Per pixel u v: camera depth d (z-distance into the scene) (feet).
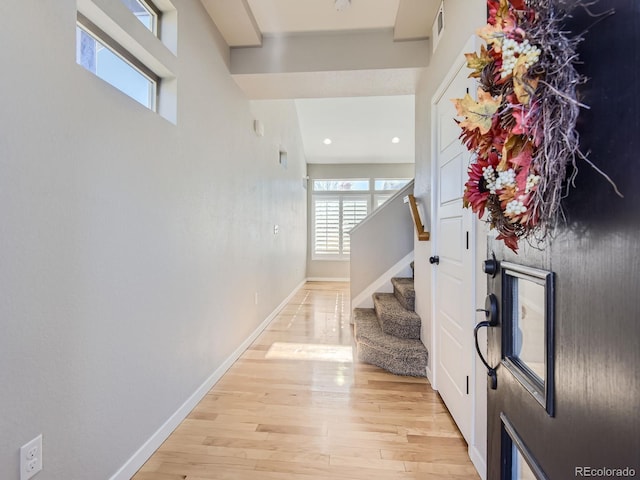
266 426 6.13
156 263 5.52
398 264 12.52
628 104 1.57
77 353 3.94
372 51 8.29
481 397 4.93
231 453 5.40
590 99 1.79
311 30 8.27
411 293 9.70
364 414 6.53
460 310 5.83
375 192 24.49
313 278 24.70
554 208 2.04
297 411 6.64
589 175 1.83
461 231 5.77
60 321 3.70
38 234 3.43
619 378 1.62
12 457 3.19
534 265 2.50
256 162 11.12
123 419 4.73
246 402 6.98
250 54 8.54
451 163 6.33
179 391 6.24
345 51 8.34
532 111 1.98
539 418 2.35
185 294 6.48
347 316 14.14
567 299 2.06
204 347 7.28
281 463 5.17
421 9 7.11
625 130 1.59
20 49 3.22
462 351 5.74
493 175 2.44
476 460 5.05
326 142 22.15
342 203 24.62
